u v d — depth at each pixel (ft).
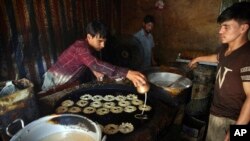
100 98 9.48
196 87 13.07
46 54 13.79
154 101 8.90
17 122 6.71
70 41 15.42
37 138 6.19
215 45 18.75
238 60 7.18
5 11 11.16
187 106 13.42
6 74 11.75
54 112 8.02
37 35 13.02
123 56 16.01
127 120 8.02
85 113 8.44
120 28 21.25
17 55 12.11
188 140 11.73
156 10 19.70
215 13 17.90
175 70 11.17
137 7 20.21
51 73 11.40
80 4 15.70
